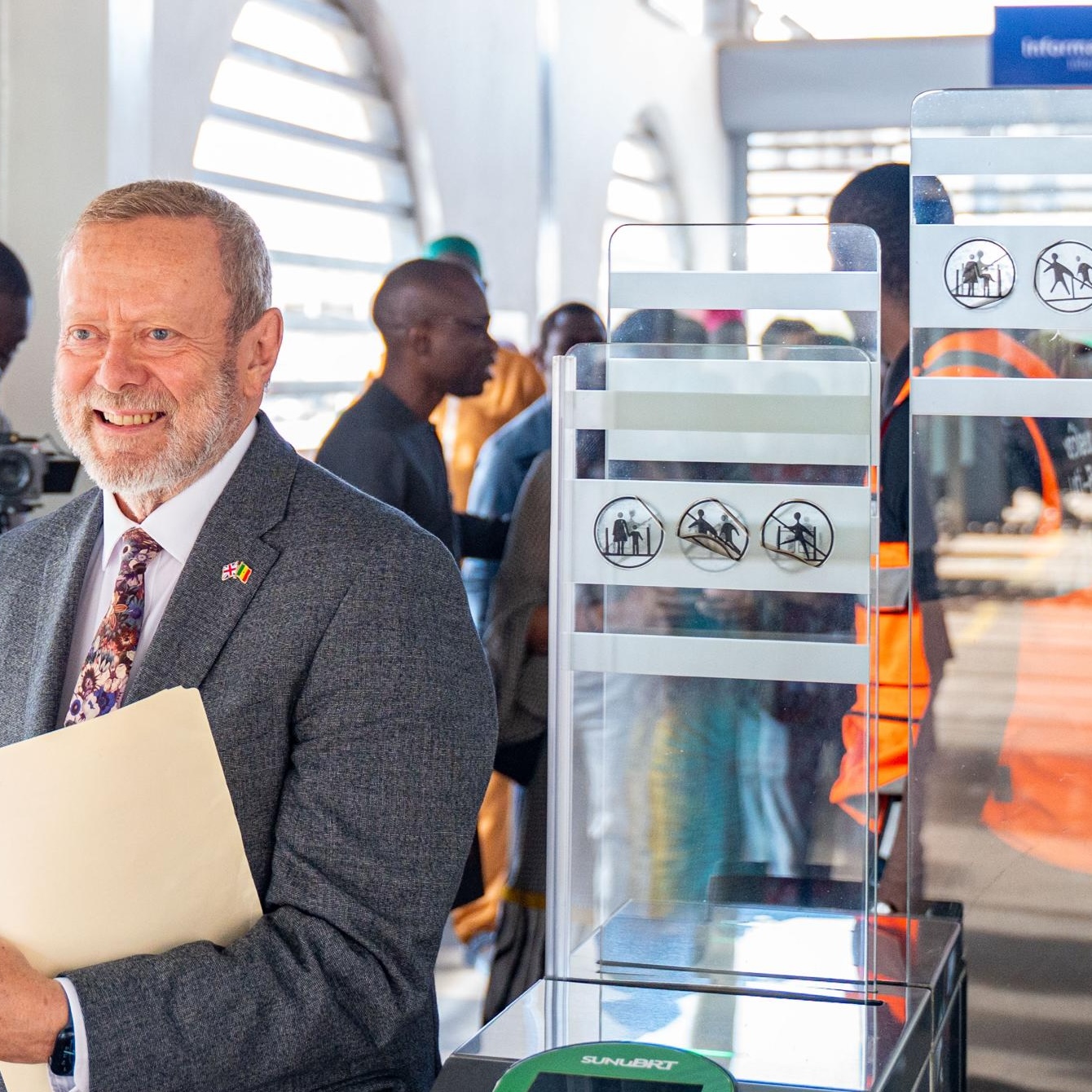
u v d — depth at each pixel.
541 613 2.79
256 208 4.59
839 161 10.13
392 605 1.36
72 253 1.41
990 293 1.31
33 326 3.30
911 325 1.33
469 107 5.91
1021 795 1.34
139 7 3.49
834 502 1.21
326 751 1.34
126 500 1.47
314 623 1.35
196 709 1.28
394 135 5.45
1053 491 1.32
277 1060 1.25
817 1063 1.04
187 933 1.27
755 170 10.34
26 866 1.22
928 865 1.36
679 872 1.24
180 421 1.38
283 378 4.72
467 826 1.37
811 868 1.21
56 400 1.42
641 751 1.25
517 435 3.53
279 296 4.72
